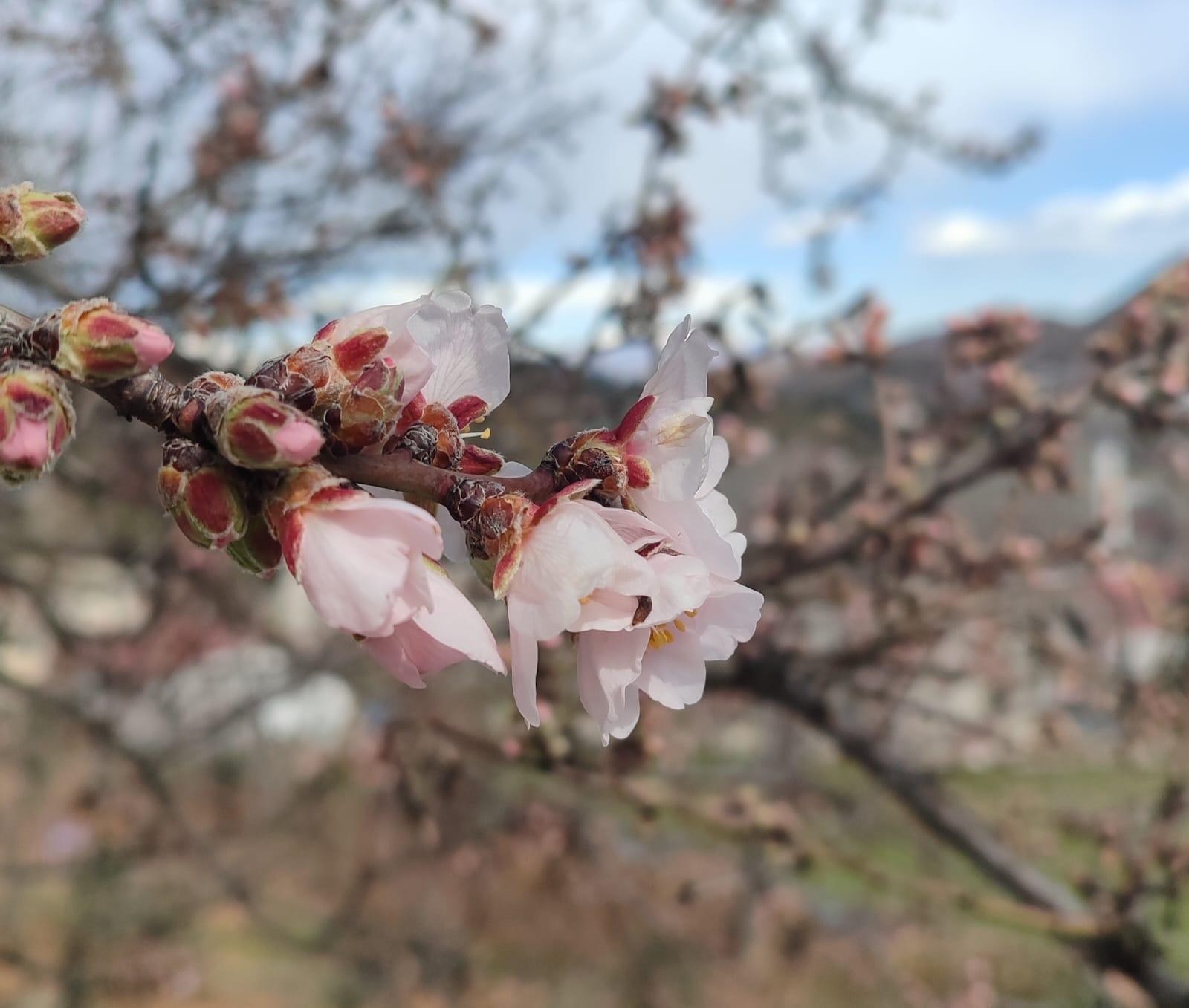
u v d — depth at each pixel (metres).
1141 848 3.70
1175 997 3.36
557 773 3.14
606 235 4.12
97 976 5.71
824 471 4.93
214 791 6.79
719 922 5.56
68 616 5.94
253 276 4.17
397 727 3.22
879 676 4.85
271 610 6.56
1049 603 4.90
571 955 6.25
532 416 4.23
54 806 6.69
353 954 5.38
